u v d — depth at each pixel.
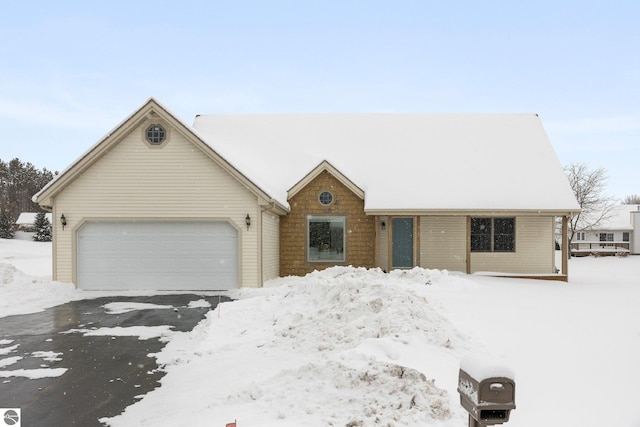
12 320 12.02
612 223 54.09
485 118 24.78
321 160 19.97
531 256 20.95
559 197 19.50
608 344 7.83
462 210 19.09
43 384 7.17
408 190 19.91
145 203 17.61
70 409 6.17
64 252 17.61
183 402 6.30
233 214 17.56
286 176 21.19
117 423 5.70
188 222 17.66
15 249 43.50
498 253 21.05
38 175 115.25
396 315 8.30
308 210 20.45
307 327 9.12
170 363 8.22
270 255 19.05
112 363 8.25
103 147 17.39
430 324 8.14
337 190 20.42
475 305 10.42
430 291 11.93
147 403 6.34
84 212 17.61
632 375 6.57
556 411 5.52
